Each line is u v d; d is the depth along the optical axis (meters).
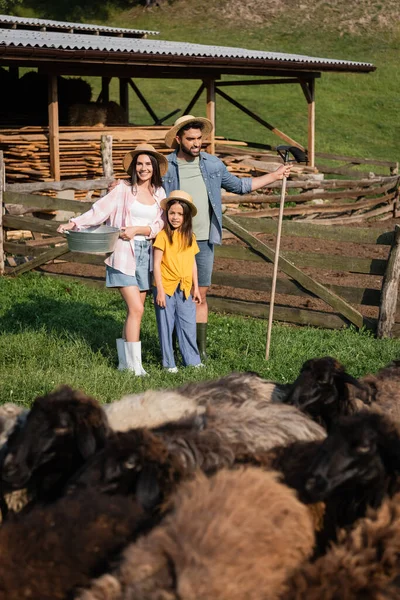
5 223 13.34
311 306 11.64
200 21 55.22
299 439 4.59
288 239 17.77
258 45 51.25
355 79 45.44
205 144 21.38
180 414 4.80
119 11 58.31
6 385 7.26
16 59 16.98
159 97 43.06
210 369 8.05
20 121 21.30
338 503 3.93
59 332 9.48
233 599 3.05
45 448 4.07
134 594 3.05
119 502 3.72
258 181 8.55
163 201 7.93
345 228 10.21
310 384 5.05
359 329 9.99
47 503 4.12
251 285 10.87
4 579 3.36
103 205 7.86
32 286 12.21
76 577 3.38
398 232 9.62
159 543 3.19
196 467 4.08
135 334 8.02
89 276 13.06
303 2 55.62
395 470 3.80
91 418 4.11
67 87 22.16
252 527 3.28
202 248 8.51
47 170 18.34
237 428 4.50
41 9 58.56
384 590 3.30
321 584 3.28
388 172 31.58
